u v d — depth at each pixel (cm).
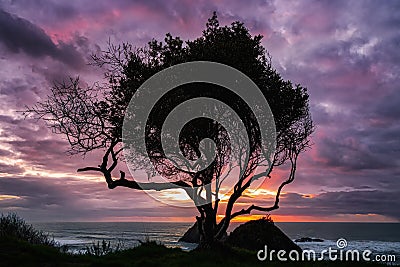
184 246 4484
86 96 1823
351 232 9756
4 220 2077
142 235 7919
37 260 1411
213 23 1930
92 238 6316
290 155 1967
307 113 2002
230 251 1719
